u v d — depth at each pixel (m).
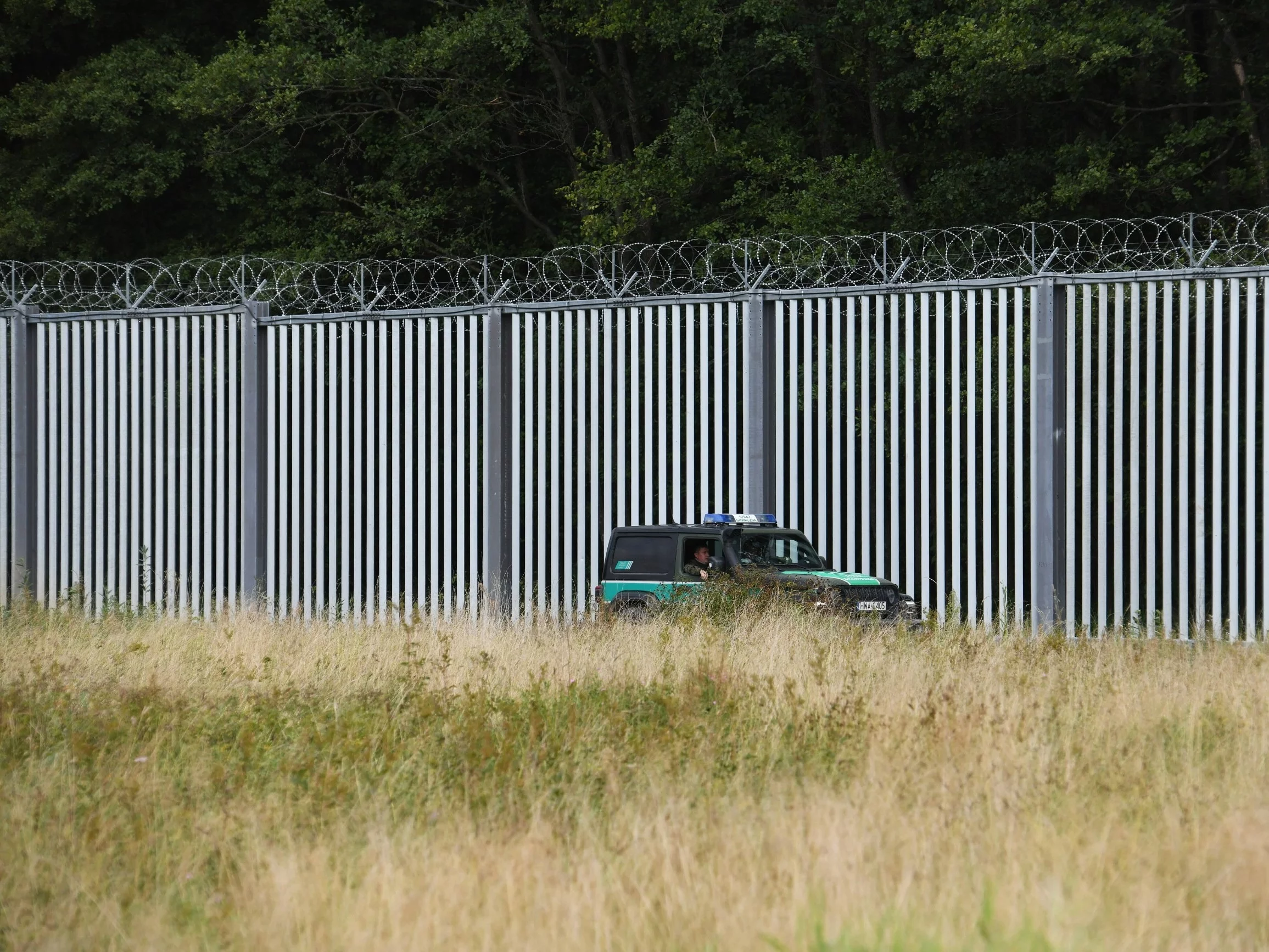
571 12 113.56
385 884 23.53
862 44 105.00
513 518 67.62
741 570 58.09
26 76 124.69
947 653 47.31
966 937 21.00
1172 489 59.62
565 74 118.06
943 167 103.56
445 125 115.94
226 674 44.91
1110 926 21.45
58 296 115.62
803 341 64.06
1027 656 47.41
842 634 51.34
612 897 23.03
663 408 65.75
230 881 25.03
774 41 101.94
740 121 113.62
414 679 43.47
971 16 91.19
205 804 29.70
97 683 43.69
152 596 72.88
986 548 60.41
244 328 71.38
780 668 44.44
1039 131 103.56
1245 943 21.64
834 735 34.34
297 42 113.12
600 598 62.97
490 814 28.14
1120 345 58.94
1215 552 56.94
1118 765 30.98
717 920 22.03
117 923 22.95
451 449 68.94
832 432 65.19
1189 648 51.56
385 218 113.06
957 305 61.41
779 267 67.38
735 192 103.50
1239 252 70.94
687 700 38.69
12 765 32.88
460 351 68.75
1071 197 89.25
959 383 61.00
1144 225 96.50
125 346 73.62
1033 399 59.88
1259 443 59.44
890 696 39.06
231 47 112.56
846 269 66.69
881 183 98.00
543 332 67.38
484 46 110.44
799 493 66.75
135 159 112.19
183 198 118.81
